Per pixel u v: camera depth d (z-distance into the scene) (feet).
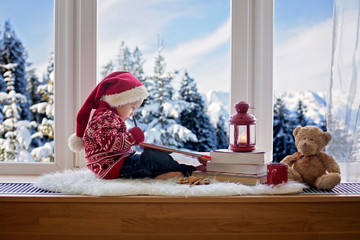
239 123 5.28
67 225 4.74
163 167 5.33
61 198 4.70
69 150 6.61
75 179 5.23
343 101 5.76
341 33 5.76
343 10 5.76
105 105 5.45
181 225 4.70
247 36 6.54
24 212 4.75
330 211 4.75
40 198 4.71
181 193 4.66
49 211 4.74
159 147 5.26
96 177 5.37
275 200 4.68
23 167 6.69
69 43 6.53
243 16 6.53
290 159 5.47
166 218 4.70
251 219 4.71
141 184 4.89
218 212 4.71
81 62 6.50
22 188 5.24
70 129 6.60
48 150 6.97
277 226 4.73
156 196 4.68
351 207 4.77
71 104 6.59
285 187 4.81
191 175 5.44
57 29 6.58
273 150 7.29
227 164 5.22
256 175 5.08
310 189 5.18
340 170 5.70
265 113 6.59
